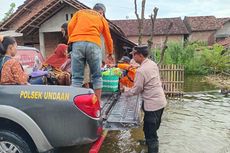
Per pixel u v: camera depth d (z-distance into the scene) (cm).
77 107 339
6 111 346
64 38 585
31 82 438
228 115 867
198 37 4566
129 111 480
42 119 345
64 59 515
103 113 429
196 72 2444
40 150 346
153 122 507
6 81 372
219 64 2417
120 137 635
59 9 1469
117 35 1667
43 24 1509
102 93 558
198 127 732
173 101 1127
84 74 463
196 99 1170
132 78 595
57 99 344
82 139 342
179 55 2412
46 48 1686
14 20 1870
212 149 574
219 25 4566
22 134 367
